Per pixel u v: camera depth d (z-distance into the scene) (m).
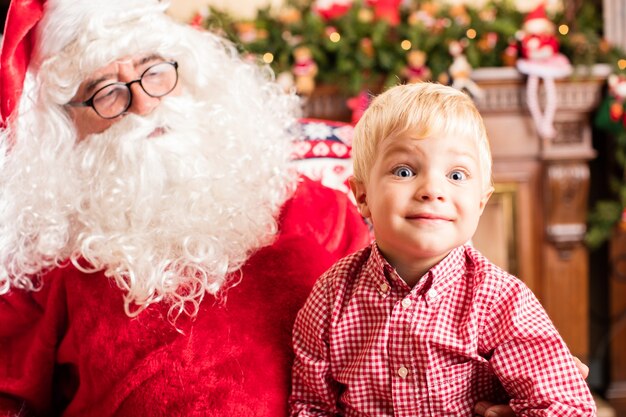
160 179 1.12
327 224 1.23
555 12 2.60
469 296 0.84
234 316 1.02
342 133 1.50
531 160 2.58
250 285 1.06
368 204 0.85
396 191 0.79
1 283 1.15
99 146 1.15
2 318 1.15
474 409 0.85
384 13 2.42
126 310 1.01
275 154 1.28
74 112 1.19
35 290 1.16
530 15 2.46
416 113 0.81
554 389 0.78
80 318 1.05
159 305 1.03
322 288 0.92
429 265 0.84
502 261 2.64
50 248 1.13
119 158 1.12
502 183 2.59
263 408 0.97
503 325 0.81
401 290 0.85
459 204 0.79
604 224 2.58
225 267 1.05
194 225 1.09
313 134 1.48
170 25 1.25
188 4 2.67
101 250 1.06
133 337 1.01
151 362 0.99
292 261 1.09
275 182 1.24
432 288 0.83
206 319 1.01
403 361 0.83
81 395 1.08
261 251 1.10
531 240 2.63
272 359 1.00
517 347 0.80
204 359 0.99
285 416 0.97
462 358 0.83
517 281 0.83
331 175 1.44
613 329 2.70
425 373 0.82
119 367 1.01
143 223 1.09
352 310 0.88
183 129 1.16
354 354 0.87
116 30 1.15
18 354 1.14
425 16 2.42
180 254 1.07
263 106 1.38
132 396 0.99
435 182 0.78
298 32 2.39
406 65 2.37
